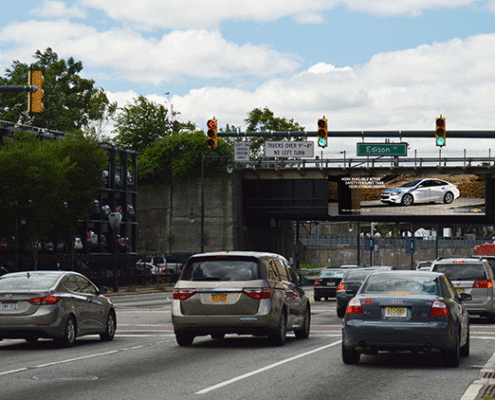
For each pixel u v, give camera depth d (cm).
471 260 3047
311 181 9281
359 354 1711
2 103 10325
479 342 2289
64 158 5850
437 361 1783
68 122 10350
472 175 9019
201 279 2123
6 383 1427
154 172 9775
